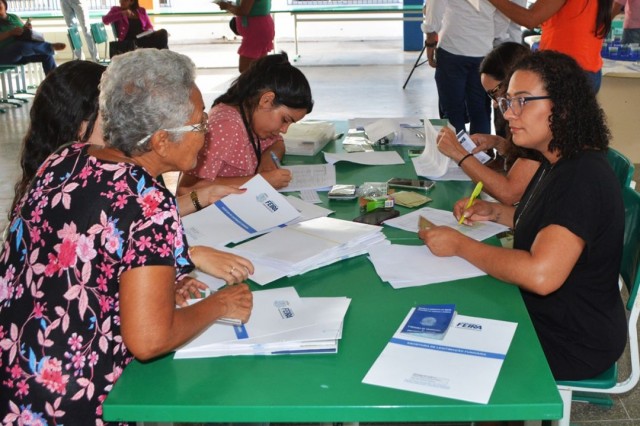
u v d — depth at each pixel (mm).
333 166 2754
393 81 8531
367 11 9398
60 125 1780
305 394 1280
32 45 8102
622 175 2318
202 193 2230
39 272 1354
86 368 1360
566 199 1684
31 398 1359
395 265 1819
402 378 1316
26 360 1355
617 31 5879
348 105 7309
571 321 1805
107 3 11391
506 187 2408
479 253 1771
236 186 2326
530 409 1233
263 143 2684
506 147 2693
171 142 1373
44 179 1397
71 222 1330
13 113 7520
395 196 2391
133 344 1282
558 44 3783
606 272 1778
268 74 2363
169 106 1340
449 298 1644
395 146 3100
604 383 1817
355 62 9992
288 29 12203
